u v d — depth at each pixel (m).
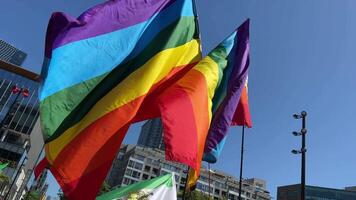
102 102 6.59
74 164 5.94
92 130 6.30
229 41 10.09
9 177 61.19
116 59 6.95
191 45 8.55
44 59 6.30
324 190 99.69
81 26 6.71
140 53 7.39
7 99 76.50
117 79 6.93
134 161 129.38
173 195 11.64
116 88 6.82
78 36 6.65
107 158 6.16
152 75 7.34
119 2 7.28
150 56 7.55
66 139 6.10
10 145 73.56
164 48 7.88
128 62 7.16
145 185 11.63
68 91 6.34
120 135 6.41
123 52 7.09
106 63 6.81
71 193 5.75
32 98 77.75
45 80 6.19
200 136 7.05
